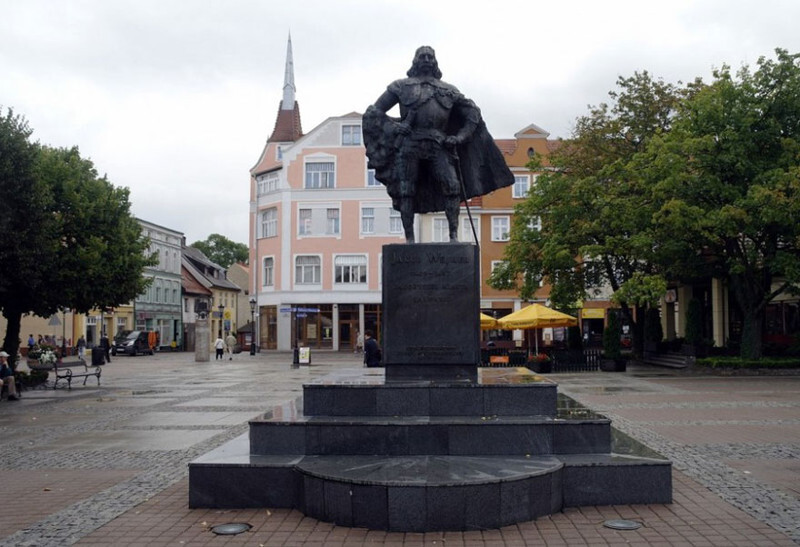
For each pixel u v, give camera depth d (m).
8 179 17.66
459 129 10.05
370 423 7.32
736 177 25.03
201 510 6.85
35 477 8.61
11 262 18.22
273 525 6.27
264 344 52.56
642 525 6.20
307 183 51.56
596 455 7.23
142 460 9.62
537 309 28.86
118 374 28.56
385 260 8.88
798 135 24.62
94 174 23.64
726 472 8.47
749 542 5.76
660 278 25.61
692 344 28.17
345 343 51.03
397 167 9.77
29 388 21.22
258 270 53.22
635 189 28.41
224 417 14.13
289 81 63.19
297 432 7.37
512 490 6.19
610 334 28.30
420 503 5.99
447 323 8.78
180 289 69.56
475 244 8.85
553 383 7.97
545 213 30.83
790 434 11.54
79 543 5.93
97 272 21.94
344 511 6.17
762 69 25.03
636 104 31.50
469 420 7.47
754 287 26.19
